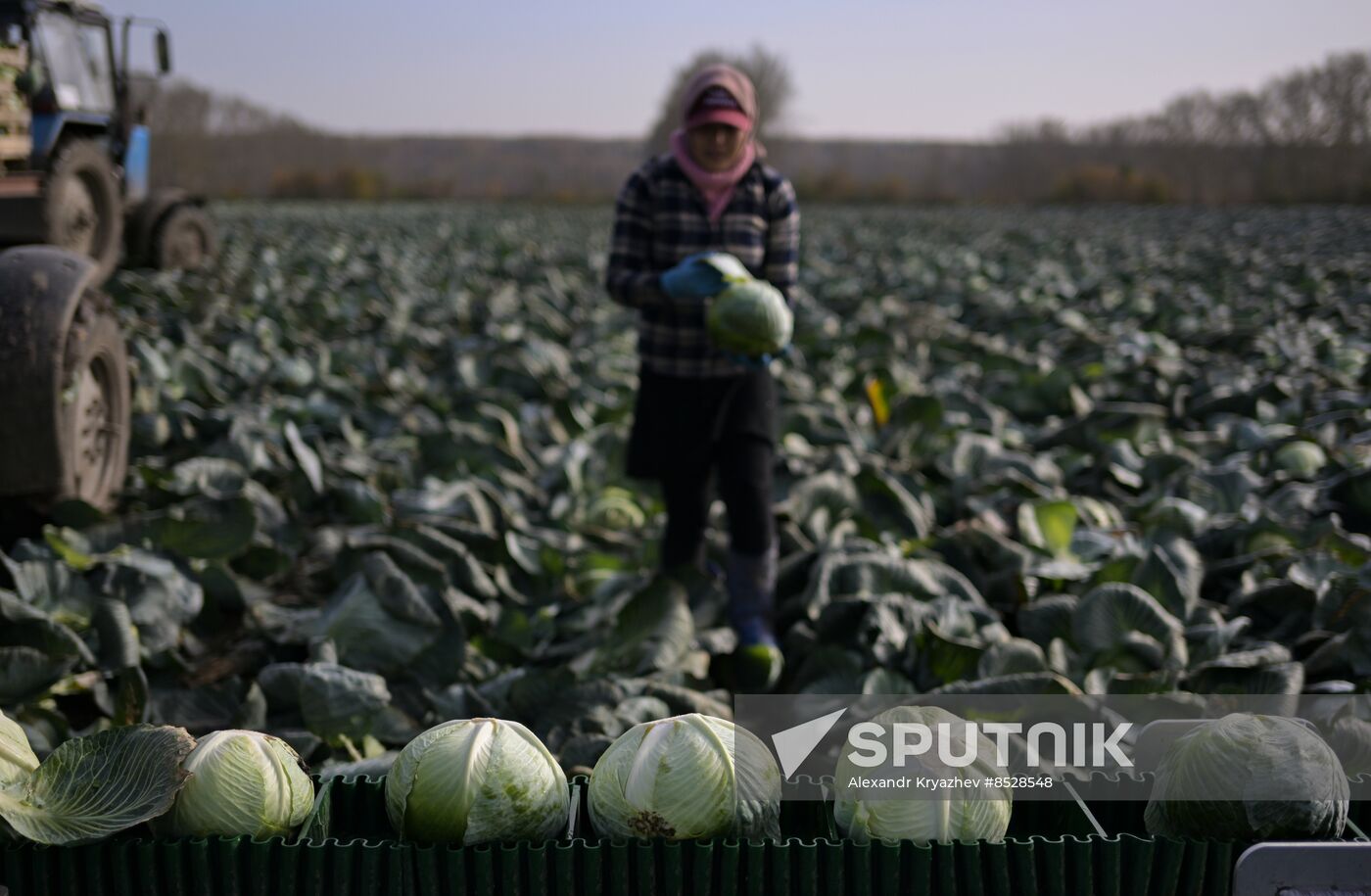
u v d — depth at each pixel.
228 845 1.95
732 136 4.00
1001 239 25.41
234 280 14.12
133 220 13.55
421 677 3.88
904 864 1.96
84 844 1.94
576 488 6.03
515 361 8.73
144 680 3.53
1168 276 16.48
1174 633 3.93
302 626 4.23
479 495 5.49
